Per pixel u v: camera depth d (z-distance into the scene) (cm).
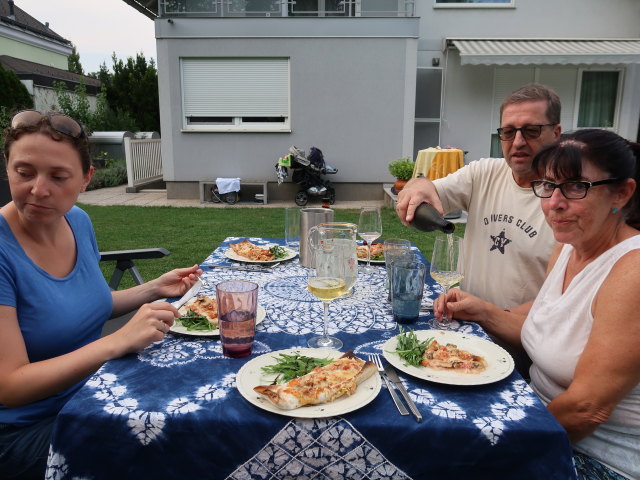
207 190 962
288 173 964
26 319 142
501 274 229
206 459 108
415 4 986
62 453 109
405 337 140
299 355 131
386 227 701
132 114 1950
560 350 144
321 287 139
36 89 1469
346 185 961
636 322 123
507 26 993
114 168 1266
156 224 721
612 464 137
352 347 144
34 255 146
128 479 110
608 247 143
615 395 124
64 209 140
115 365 130
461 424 104
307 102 927
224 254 257
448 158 663
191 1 895
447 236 171
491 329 173
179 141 945
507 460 105
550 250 214
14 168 134
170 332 152
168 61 912
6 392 124
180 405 111
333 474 107
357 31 897
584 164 134
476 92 1005
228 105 934
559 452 104
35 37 2214
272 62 917
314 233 178
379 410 111
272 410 106
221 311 133
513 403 114
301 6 892
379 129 935
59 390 128
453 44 970
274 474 108
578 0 981
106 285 175
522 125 210
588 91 1007
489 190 235
